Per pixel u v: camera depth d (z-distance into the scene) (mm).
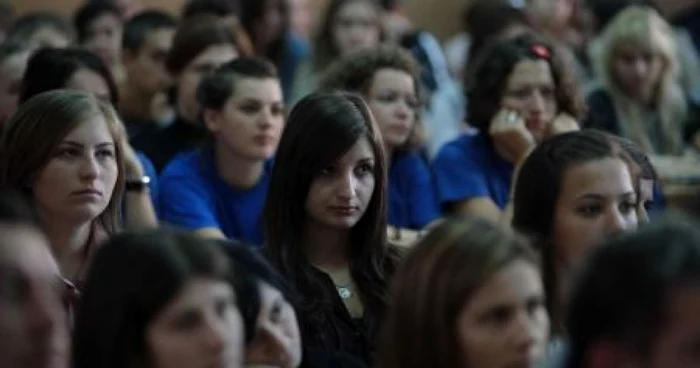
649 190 6688
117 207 6922
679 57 13773
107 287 4453
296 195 6742
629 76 10969
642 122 11039
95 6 13180
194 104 9852
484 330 4621
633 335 3814
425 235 4910
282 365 5270
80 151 6641
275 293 5277
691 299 3768
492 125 8984
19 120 6699
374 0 13594
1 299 4113
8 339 4121
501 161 9109
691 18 14930
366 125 6750
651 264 3814
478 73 9258
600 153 6246
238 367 4453
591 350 3932
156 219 8125
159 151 9820
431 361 4684
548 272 6238
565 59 9406
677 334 3781
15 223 4227
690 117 12023
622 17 11102
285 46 13516
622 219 6211
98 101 6824
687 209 8961
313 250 6832
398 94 9219
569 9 15094
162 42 10945
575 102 9258
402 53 9406
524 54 9141
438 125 12398
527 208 6355
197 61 9938
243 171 8547
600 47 11156
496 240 4688
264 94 8523
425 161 9859
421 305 4695
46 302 4191
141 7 16469
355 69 9305
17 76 9555
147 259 4422
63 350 4258
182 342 4363
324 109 6715
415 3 17797
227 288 4453
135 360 4438
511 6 13609
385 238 6883
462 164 9055
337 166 6680
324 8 15836
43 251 4234
